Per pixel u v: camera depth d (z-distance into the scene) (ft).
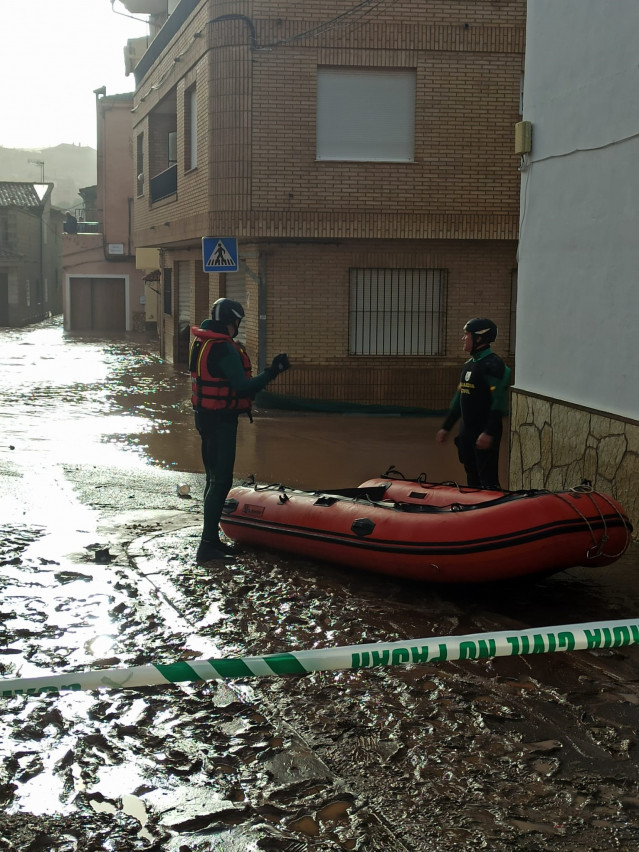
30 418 47.34
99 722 13.70
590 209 25.64
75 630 17.16
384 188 51.85
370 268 53.72
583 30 25.59
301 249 53.26
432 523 19.57
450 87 51.42
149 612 18.22
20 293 148.46
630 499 24.11
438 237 52.11
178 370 74.69
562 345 27.45
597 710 14.29
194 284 70.85
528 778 12.26
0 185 167.32
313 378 53.98
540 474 28.76
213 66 51.34
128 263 133.49
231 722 13.78
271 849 10.62
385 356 54.34
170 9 81.25
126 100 126.41
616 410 24.75
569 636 9.50
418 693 14.84
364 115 51.60
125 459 36.83
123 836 10.85
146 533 24.45
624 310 24.23
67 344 104.47
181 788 11.93
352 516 20.98
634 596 20.02
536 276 28.91
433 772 12.41
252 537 22.91
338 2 50.60
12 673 15.11
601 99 24.81
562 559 18.56
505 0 51.08
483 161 51.98
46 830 10.94
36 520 25.26
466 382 24.52
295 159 51.42
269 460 38.29
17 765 12.43
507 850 10.65
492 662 16.10
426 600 19.52
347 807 11.53
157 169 76.13
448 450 41.88
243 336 58.85
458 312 54.34
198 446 40.57
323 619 18.19
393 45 50.83
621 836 10.97
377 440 44.34
